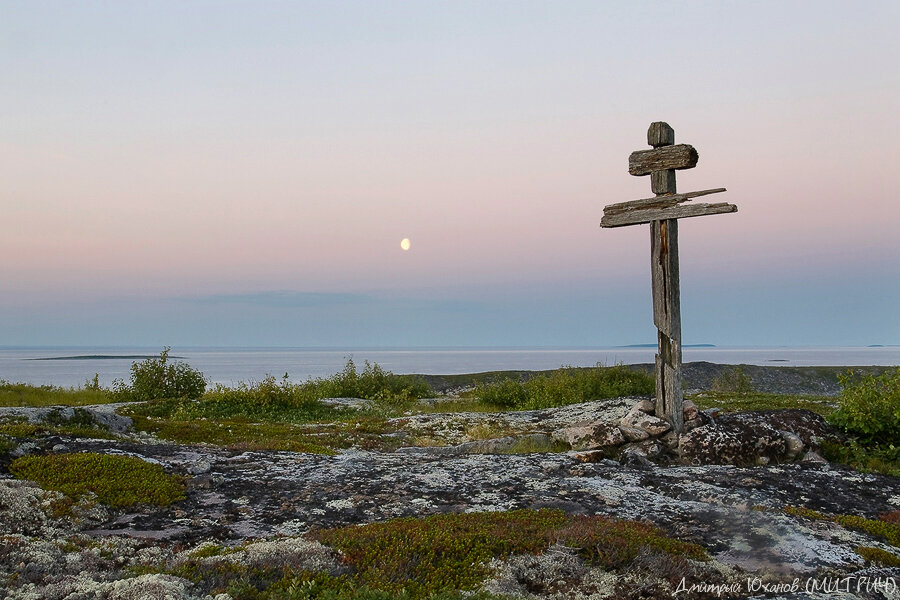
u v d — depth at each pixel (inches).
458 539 299.1
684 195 608.1
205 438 666.2
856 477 476.1
